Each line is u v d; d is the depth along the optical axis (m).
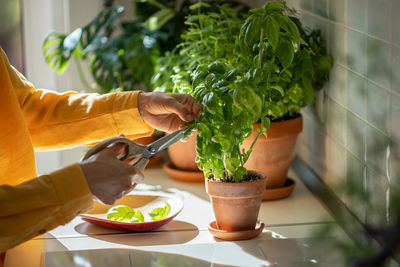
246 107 0.94
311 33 1.33
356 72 1.13
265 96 1.07
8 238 0.82
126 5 2.06
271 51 1.09
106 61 1.87
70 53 1.88
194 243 1.10
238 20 1.37
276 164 1.31
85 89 2.07
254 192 1.07
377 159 1.02
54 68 1.97
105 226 1.20
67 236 1.15
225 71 1.05
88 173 0.87
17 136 1.01
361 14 1.08
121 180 0.88
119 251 1.06
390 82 0.95
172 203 1.27
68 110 1.14
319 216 1.23
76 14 2.01
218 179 1.10
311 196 1.36
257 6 1.92
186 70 1.40
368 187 1.09
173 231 1.17
